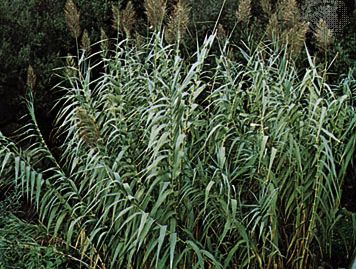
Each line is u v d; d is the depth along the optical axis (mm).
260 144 3859
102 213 4125
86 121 3801
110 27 6156
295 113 3973
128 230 3705
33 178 4055
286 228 4156
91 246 3994
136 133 4113
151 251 3875
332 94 3994
